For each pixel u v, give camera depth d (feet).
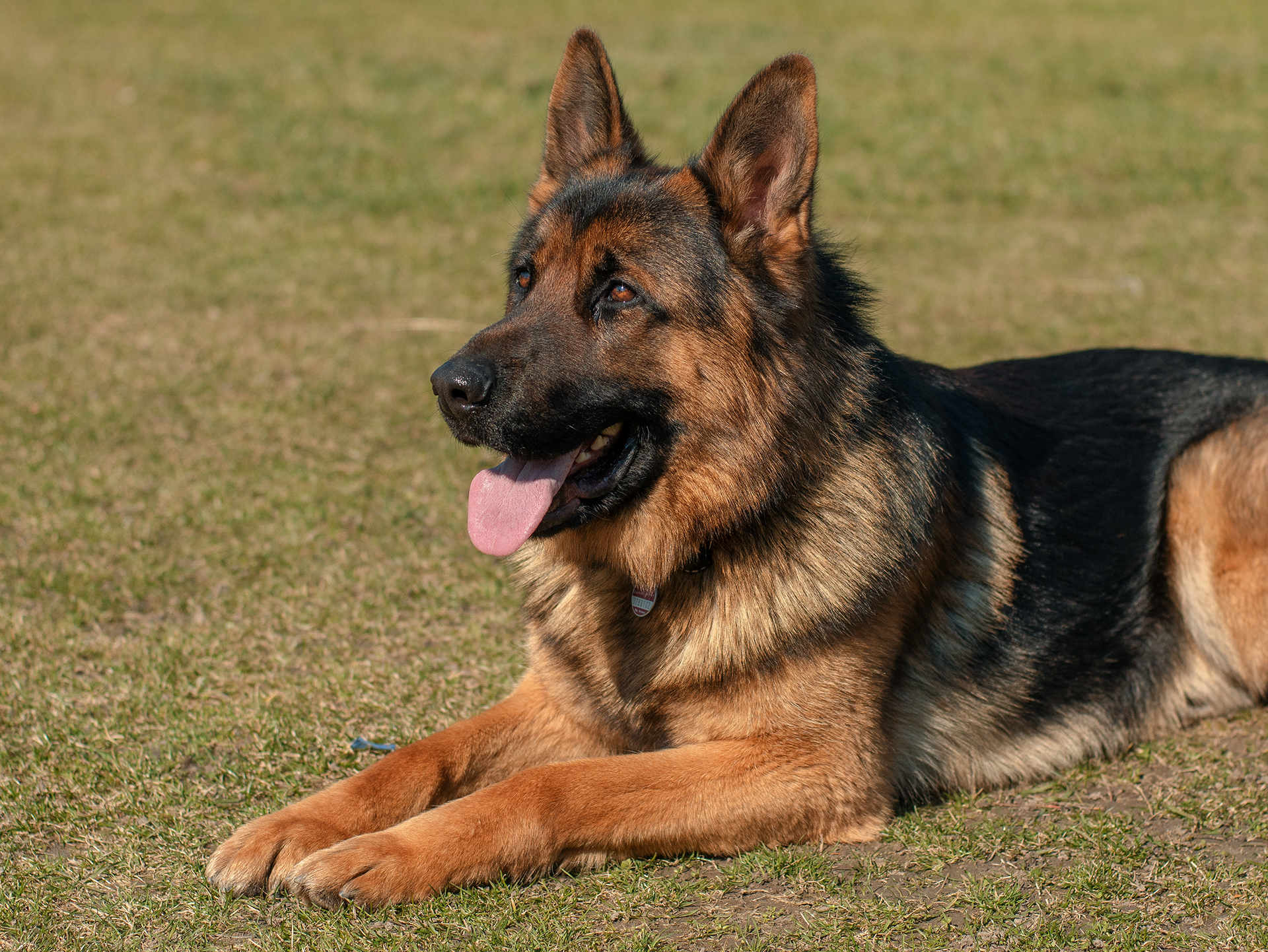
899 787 12.35
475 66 53.31
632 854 10.96
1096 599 13.37
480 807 10.48
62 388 23.31
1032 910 10.30
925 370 14.03
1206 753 13.28
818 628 11.16
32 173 38.93
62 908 10.09
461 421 11.03
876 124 45.60
